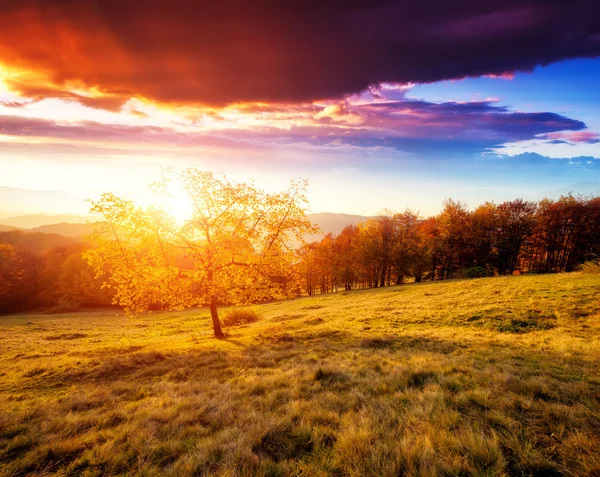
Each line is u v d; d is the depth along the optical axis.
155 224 17.25
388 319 20.02
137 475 4.21
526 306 18.62
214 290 17.72
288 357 12.18
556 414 4.93
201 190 18.48
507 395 5.88
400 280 58.09
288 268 19.58
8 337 31.16
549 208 54.28
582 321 15.01
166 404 7.26
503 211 56.56
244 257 19.39
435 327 16.95
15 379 11.41
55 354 17.94
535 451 3.98
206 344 16.66
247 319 32.25
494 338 13.15
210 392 8.03
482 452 3.96
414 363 9.37
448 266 60.88
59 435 5.73
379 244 57.59
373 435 4.70
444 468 3.75
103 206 16.20
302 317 27.62
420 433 4.74
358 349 12.45
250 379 8.90
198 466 4.31
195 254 18.67
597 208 51.16
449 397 6.02
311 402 6.49
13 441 5.51
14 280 72.44
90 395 8.68
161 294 17.33
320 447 4.62
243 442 4.73
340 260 60.12
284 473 4.00
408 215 57.12
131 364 12.73
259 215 19.38
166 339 23.72
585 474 3.51
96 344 24.31
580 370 7.80
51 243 106.19
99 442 5.41
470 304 21.69
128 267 17.27
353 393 6.97
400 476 3.81
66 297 70.00
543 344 11.27
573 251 53.91
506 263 58.44
